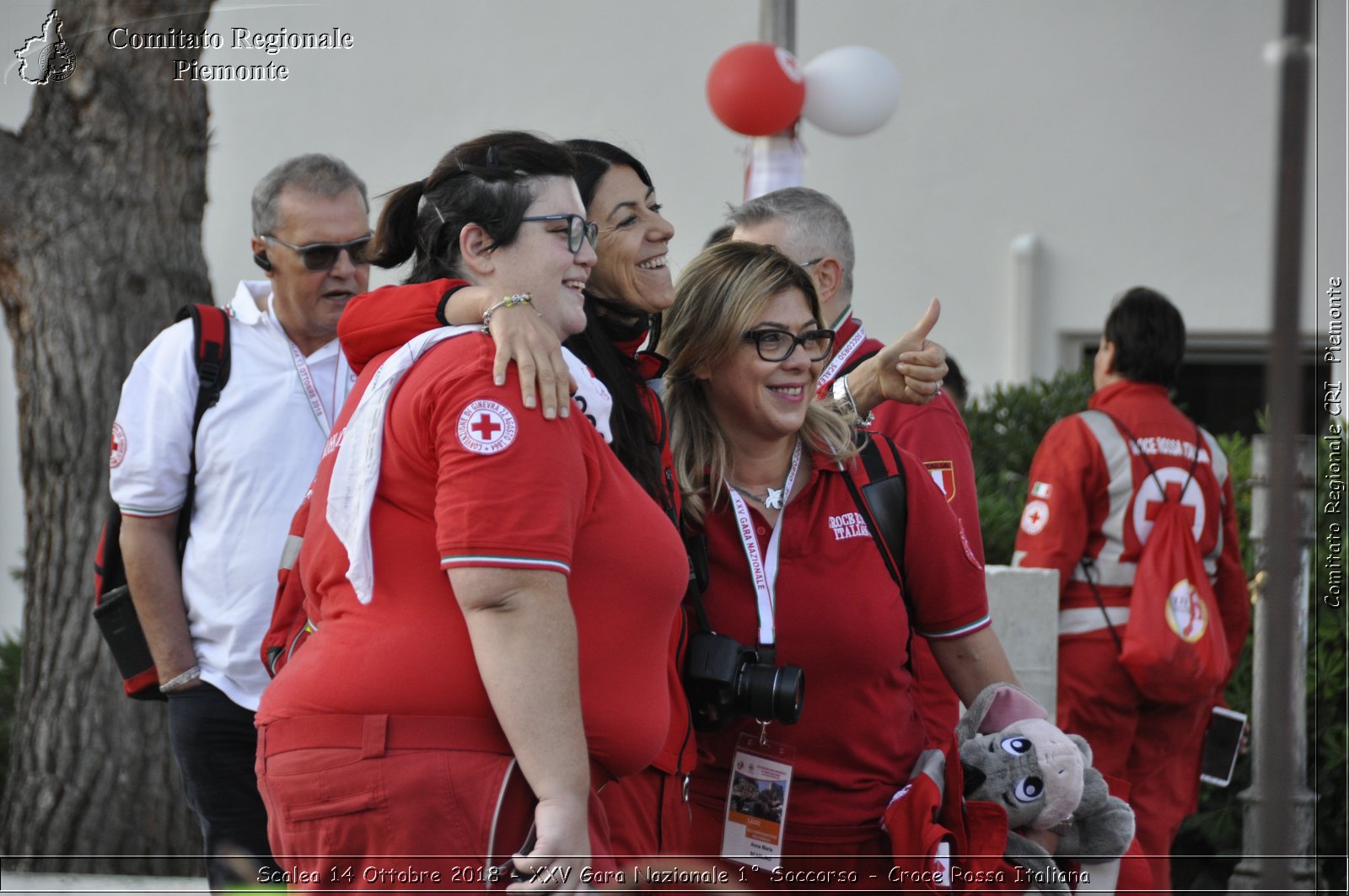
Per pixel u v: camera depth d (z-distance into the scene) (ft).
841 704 26.66
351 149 90.89
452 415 19.84
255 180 89.51
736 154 91.35
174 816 50.83
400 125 90.99
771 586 26.63
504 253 22.07
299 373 34.83
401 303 22.08
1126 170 88.53
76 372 50.29
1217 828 50.90
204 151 52.70
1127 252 88.74
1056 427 45.60
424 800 19.60
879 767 26.96
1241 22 86.63
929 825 25.76
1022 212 89.66
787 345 26.58
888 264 91.35
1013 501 62.18
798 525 27.02
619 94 92.07
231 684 34.01
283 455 34.27
